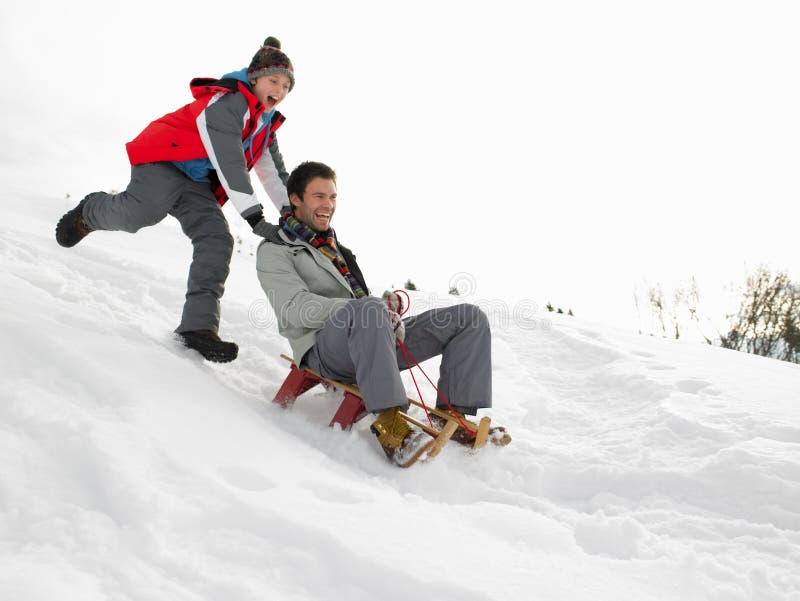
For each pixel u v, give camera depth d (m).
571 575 1.66
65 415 1.80
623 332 5.46
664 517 2.24
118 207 3.01
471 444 2.69
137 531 1.46
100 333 2.54
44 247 4.81
